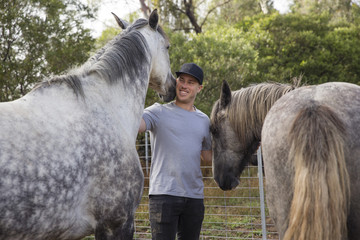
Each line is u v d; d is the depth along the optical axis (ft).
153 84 8.73
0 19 23.13
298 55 46.16
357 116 4.93
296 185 4.78
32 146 5.45
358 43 48.37
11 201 5.14
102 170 6.23
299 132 4.92
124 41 7.48
